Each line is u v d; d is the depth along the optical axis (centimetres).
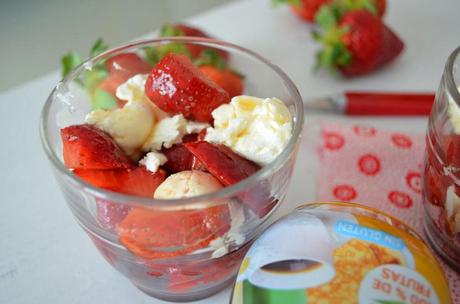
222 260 25
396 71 38
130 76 29
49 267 28
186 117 27
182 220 22
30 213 30
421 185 30
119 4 52
